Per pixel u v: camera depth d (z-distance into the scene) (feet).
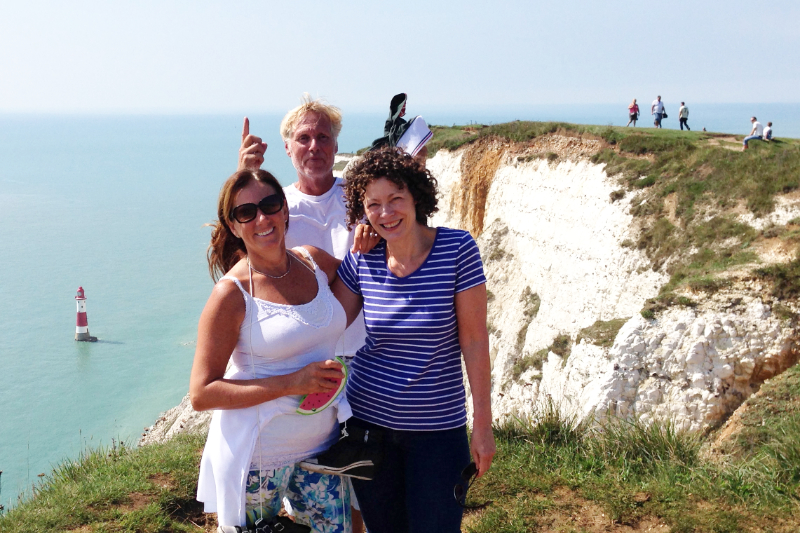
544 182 82.12
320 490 10.36
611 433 18.66
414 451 10.30
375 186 9.64
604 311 63.10
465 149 100.07
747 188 55.11
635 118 111.24
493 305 84.23
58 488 17.37
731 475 15.47
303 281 10.23
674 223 59.93
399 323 10.11
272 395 9.35
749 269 42.42
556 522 14.15
